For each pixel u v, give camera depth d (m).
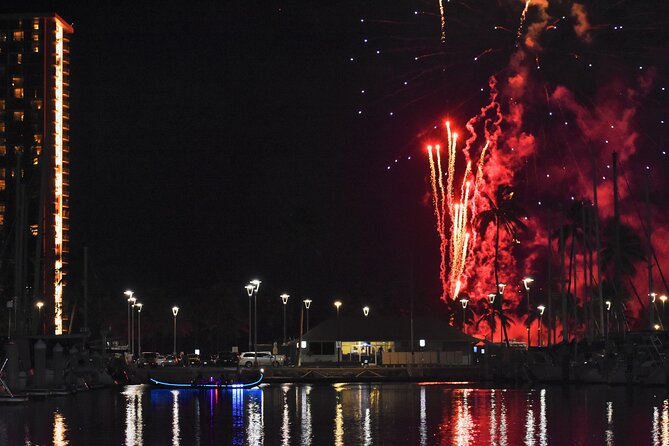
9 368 69.88
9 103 186.62
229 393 80.38
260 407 63.72
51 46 189.38
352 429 49.34
